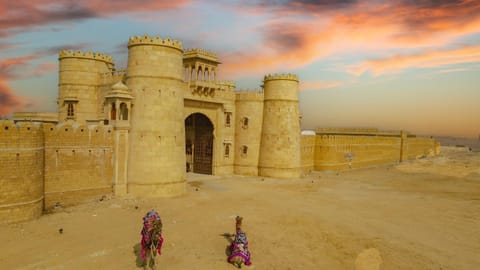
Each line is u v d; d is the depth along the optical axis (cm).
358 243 2202
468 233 2511
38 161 2486
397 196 3844
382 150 7894
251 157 5022
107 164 3116
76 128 2889
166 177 3262
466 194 4066
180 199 3212
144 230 1673
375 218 2820
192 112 4475
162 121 3256
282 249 2048
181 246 2009
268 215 2759
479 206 3388
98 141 3042
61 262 1723
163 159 3250
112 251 1891
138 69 3253
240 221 1861
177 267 1728
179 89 3416
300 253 2005
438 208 3269
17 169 2309
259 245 2089
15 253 1819
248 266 1780
